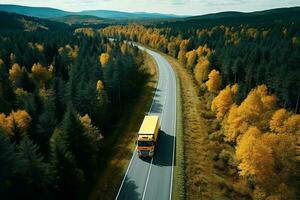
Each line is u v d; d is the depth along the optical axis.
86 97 65.31
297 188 43.88
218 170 48.00
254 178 44.44
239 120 56.62
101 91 73.06
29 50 131.50
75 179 39.72
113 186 41.69
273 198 41.25
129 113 76.25
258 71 92.56
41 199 34.47
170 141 55.75
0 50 131.75
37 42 176.88
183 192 39.91
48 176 36.47
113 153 52.56
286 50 120.50
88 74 90.38
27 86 91.06
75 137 46.28
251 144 44.75
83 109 64.81
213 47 156.00
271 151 44.75
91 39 178.50
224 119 63.47
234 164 48.94
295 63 106.62
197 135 60.62
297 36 177.12
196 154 51.81
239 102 67.75
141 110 75.56
